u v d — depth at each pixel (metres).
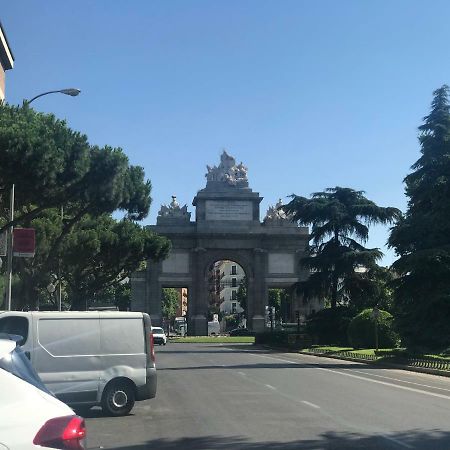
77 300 47.53
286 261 85.94
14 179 20.75
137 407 14.78
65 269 45.88
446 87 37.44
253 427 11.73
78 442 4.57
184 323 103.56
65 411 4.70
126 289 104.38
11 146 19.64
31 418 4.49
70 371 13.09
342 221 57.66
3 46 36.62
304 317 82.88
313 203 58.44
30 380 4.82
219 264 174.62
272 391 18.28
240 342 71.06
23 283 35.12
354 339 45.84
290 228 86.06
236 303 168.00
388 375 25.12
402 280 36.28
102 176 23.59
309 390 18.56
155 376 13.85
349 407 14.61
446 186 35.47
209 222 85.25
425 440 10.38
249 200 86.38
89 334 13.39
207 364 31.92
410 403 15.45
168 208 86.75
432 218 35.28
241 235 85.31
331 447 9.77
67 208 39.59
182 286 85.69
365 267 56.81
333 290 58.91
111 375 13.41
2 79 38.25
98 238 42.12
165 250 49.44
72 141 22.00
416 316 34.94
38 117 22.25
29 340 12.87
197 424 12.17
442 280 34.47
